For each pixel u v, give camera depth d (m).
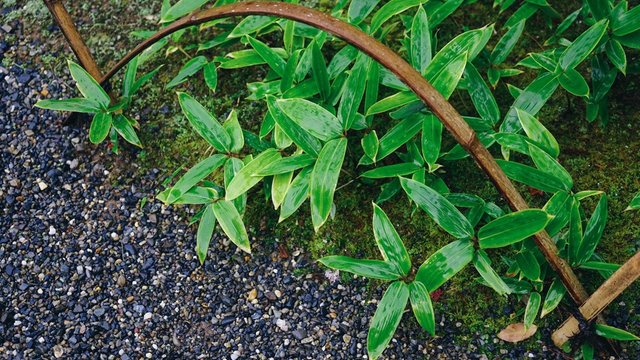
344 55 1.41
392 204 1.43
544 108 1.48
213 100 1.53
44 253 1.44
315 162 1.32
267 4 1.25
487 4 1.58
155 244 1.44
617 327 1.33
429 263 1.24
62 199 1.48
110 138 1.51
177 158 1.50
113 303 1.41
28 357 1.37
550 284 1.33
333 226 1.43
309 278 1.41
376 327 1.23
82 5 1.64
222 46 1.57
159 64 1.58
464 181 1.43
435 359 1.34
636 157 1.43
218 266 1.42
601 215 1.27
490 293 1.37
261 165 1.34
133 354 1.37
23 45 1.61
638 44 1.36
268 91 1.43
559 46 1.51
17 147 1.52
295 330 1.38
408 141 1.42
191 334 1.38
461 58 1.27
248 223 1.44
